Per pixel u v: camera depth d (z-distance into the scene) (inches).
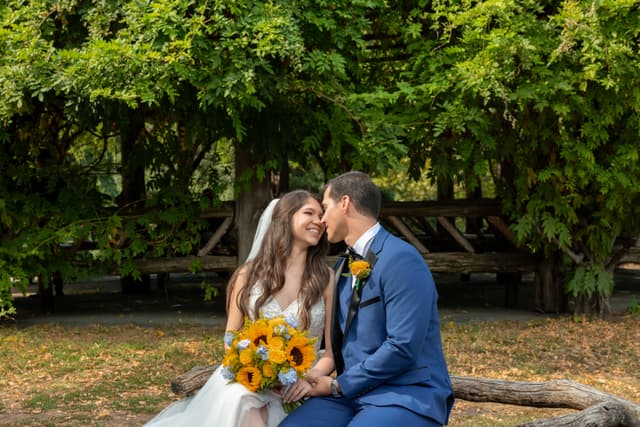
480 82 332.2
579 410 158.7
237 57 313.0
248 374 135.5
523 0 346.0
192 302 470.0
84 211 400.2
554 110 355.9
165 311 433.7
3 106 333.4
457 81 356.5
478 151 378.0
